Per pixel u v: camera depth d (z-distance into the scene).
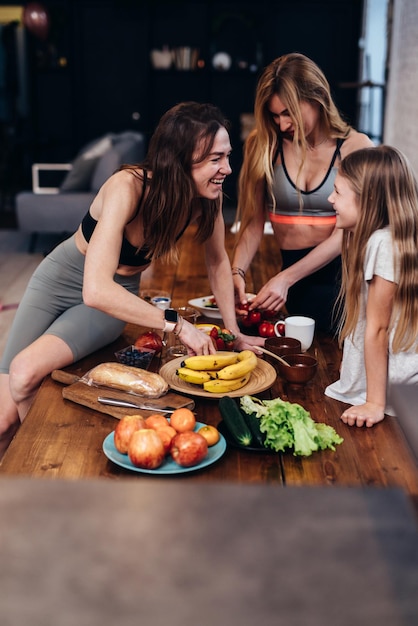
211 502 0.38
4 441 2.39
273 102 2.51
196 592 0.33
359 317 1.89
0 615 0.32
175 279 3.31
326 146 2.67
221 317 2.69
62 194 6.39
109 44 9.34
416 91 5.71
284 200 2.76
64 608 0.33
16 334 2.43
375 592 0.33
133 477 1.52
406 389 0.53
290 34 9.16
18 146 9.79
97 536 0.36
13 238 7.70
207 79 9.41
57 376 2.06
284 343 2.21
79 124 9.55
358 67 8.98
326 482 1.52
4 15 10.06
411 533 0.36
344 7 9.05
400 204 1.77
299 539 0.35
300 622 0.32
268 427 1.63
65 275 2.42
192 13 9.23
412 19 5.89
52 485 0.40
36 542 0.36
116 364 1.98
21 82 10.17
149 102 9.41
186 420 1.61
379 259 1.76
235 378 1.89
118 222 1.98
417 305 1.75
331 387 1.99
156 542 0.36
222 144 1.96
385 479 1.54
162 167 1.97
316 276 2.82
